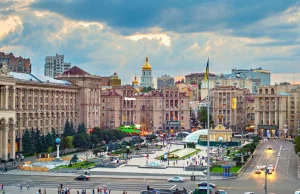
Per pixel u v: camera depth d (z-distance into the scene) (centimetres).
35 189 15662
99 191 14912
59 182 17088
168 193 14112
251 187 16000
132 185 16450
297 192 14212
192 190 15425
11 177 18250
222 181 17338
